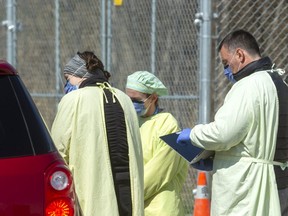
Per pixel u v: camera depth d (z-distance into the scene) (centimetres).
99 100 2083
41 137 1695
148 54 3666
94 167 2039
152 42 3406
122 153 2077
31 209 1620
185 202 3400
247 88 1933
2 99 1702
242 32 2030
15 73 1748
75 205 1711
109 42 3466
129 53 3762
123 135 2083
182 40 3516
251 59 2002
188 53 3494
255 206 1945
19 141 1666
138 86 2284
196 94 3441
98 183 2042
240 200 1956
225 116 1916
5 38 4434
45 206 1638
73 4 4106
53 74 4203
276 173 1975
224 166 1973
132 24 3747
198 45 3247
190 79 3475
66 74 2183
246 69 1997
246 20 3334
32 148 1669
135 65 3728
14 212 1606
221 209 1977
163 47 3588
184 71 3506
